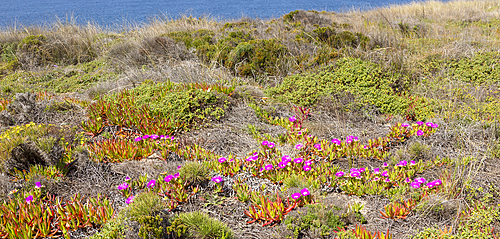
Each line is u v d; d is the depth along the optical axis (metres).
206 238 3.12
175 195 3.77
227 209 3.75
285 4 75.44
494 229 3.27
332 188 4.09
